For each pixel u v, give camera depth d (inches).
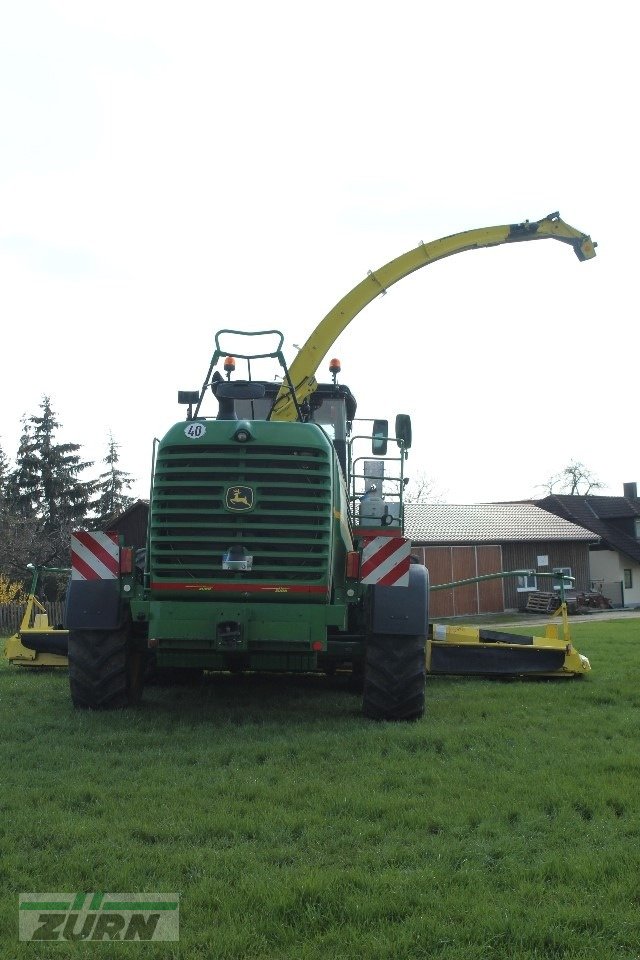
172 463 279.0
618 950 126.8
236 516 275.7
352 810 190.1
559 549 1601.9
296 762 234.2
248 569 272.2
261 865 156.6
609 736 275.1
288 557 275.7
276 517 276.1
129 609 301.3
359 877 149.7
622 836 172.9
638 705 337.1
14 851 162.9
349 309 568.1
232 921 134.7
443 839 171.3
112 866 154.9
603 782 210.5
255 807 191.3
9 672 423.2
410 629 289.9
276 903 139.1
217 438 277.0
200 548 276.1
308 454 278.8
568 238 617.9
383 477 376.5
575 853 162.2
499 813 186.4
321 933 132.4
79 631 299.3
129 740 257.0
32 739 259.3
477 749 248.2
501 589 1507.1
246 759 236.1
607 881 149.1
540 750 249.3
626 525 1988.2
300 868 155.0
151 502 280.5
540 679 410.3
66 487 1804.9
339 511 301.9
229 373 344.8
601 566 1925.4
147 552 296.4
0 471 1781.5
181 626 273.1
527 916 135.6
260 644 275.3
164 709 312.2
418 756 241.9
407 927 132.9
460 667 392.8
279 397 373.7
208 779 215.5
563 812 186.7
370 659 294.4
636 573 1945.1
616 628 927.0
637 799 196.1
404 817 182.9
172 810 188.2
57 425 1833.2
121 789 204.2
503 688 375.6
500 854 163.6
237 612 271.9
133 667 315.9
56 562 1663.4
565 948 127.4
